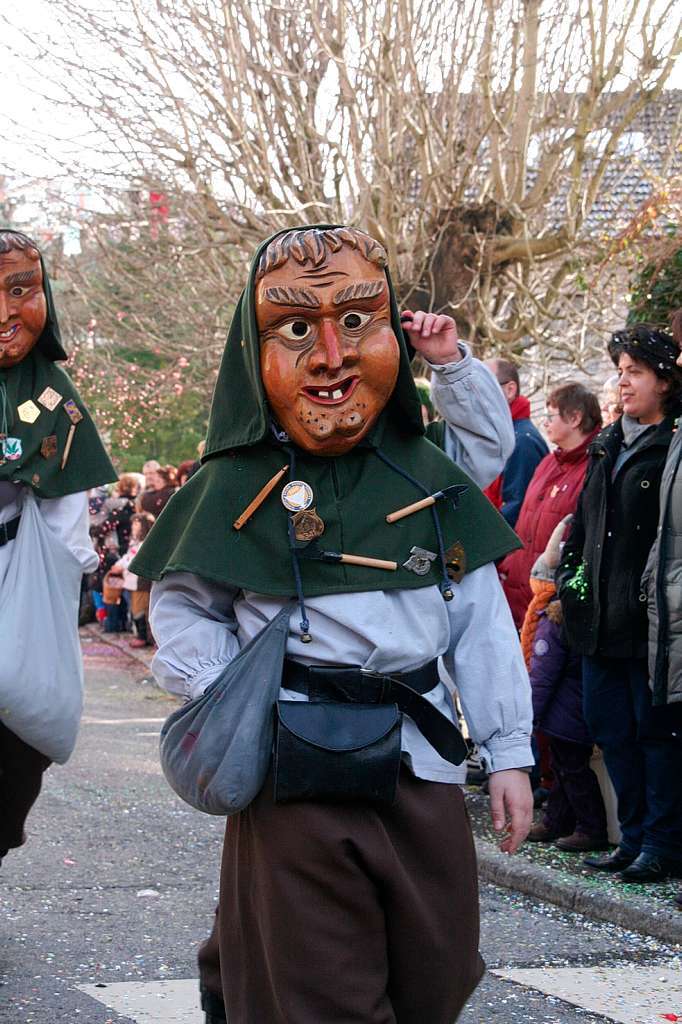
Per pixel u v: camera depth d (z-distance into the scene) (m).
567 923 4.45
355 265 2.62
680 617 4.32
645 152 12.65
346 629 2.54
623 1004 3.65
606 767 4.95
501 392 2.95
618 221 12.36
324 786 2.38
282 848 2.40
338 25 11.64
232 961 2.53
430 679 2.60
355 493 2.63
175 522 2.72
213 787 2.40
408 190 12.93
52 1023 3.39
